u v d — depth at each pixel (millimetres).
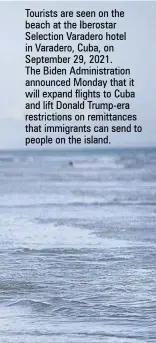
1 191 14109
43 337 4941
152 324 5254
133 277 6965
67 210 11469
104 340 4883
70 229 9805
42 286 6723
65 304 5871
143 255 8031
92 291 6473
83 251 8328
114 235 9297
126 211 11414
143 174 15773
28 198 13039
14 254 8062
